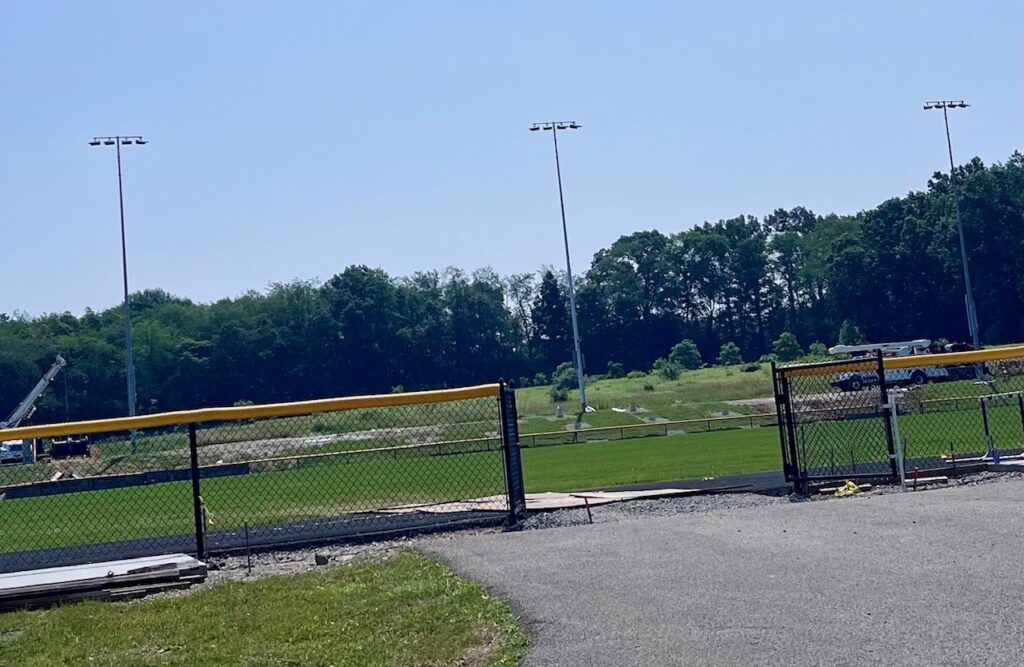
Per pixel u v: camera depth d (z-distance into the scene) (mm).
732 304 132750
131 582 12547
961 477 17969
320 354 111938
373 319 114438
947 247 103250
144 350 102500
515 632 8773
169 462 31688
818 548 10820
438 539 15305
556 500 18719
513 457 17016
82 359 100500
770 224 158000
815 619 8250
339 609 10352
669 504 17344
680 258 131250
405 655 8547
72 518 23156
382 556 13648
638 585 9883
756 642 7805
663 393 76000
